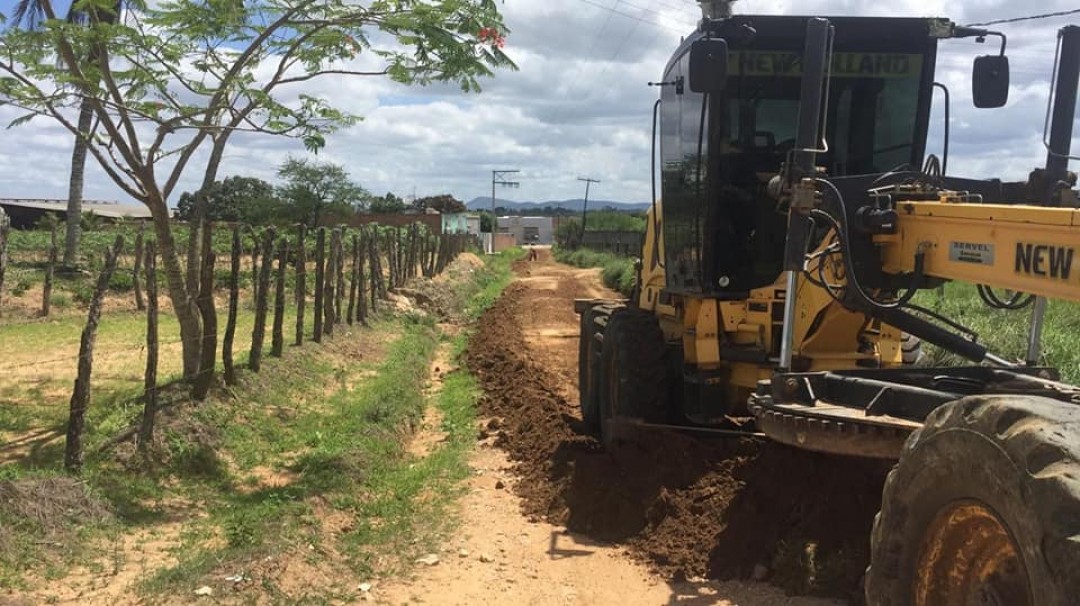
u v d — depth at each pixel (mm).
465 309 26047
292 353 12445
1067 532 2467
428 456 9039
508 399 11125
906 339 6883
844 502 5473
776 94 6656
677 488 6484
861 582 5023
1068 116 5094
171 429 8008
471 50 8617
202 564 5344
